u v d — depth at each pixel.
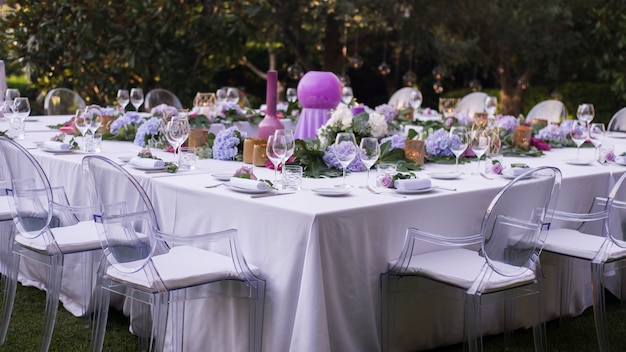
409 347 3.19
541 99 13.38
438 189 3.24
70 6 9.32
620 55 11.48
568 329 3.81
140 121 4.82
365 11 10.66
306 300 2.70
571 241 3.46
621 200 3.30
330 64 11.89
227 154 3.95
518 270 2.86
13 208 3.31
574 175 3.77
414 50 13.59
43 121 5.70
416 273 2.95
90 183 2.78
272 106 4.84
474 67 14.03
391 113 5.35
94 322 3.03
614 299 4.32
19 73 10.77
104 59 9.95
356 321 2.91
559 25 11.70
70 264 3.79
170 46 10.16
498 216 2.72
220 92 6.84
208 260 2.91
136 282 2.77
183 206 3.20
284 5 10.64
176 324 3.02
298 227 2.75
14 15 9.35
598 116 12.88
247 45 14.00
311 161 3.62
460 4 11.20
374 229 2.91
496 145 3.74
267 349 2.89
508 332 3.49
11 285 3.45
